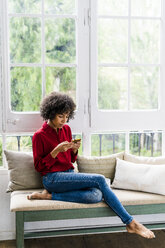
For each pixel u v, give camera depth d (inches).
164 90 123.1
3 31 110.3
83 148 120.2
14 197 99.7
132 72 122.6
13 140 118.0
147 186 104.3
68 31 116.3
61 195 98.1
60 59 117.0
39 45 115.3
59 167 103.7
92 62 117.1
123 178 108.3
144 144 128.2
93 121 119.3
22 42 114.1
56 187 99.9
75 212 96.1
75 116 118.0
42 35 113.9
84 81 117.4
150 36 122.2
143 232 93.1
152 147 128.9
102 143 124.7
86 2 114.8
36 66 115.4
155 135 128.6
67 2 115.6
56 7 115.1
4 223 116.1
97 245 112.4
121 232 124.3
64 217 95.8
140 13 120.5
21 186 106.7
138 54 122.1
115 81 121.5
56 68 116.7
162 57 121.9
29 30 114.1
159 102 124.0
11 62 114.1
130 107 123.7
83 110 118.3
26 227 116.6
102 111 119.6
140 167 108.7
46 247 110.7
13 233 116.6
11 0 112.4
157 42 122.9
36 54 115.3
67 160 106.3
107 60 120.3
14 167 107.6
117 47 120.5
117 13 119.0
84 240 116.6
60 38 116.1
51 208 94.0
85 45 116.3
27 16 112.8
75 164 120.4
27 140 119.2
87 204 96.1
